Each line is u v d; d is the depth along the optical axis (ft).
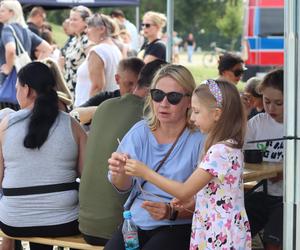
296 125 11.55
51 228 14.11
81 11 26.50
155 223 12.49
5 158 14.26
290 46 11.45
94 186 13.50
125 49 27.66
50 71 14.52
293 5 11.39
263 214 15.62
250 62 55.88
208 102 11.32
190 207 12.28
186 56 107.65
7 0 26.11
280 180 15.76
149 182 11.94
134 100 13.80
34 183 14.03
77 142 14.40
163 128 12.72
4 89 25.64
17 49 26.04
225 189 11.30
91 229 13.57
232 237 11.33
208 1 118.11
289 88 11.52
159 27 28.17
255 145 16.29
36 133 13.94
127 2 32.65
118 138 13.46
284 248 11.75
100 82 23.63
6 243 15.64
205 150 11.54
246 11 56.85
